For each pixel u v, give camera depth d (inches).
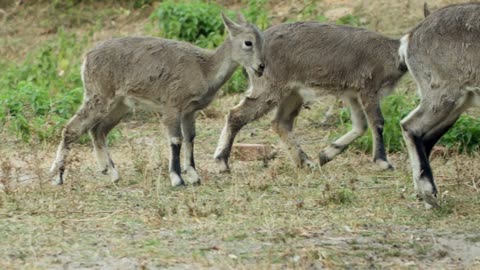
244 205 778.2
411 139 783.1
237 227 717.9
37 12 1683.1
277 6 1488.7
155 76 852.6
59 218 743.7
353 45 925.8
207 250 660.7
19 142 1072.2
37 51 1537.9
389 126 1011.9
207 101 874.1
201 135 1107.9
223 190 837.8
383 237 698.8
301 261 635.5
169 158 879.7
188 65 857.5
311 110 1167.6
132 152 968.9
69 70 1374.3
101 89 864.9
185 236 695.1
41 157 983.6
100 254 650.2
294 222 729.6
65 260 637.3
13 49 1585.9
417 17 1363.2
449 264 644.7
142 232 705.6
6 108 1163.9
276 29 933.8
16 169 874.1
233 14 1397.6
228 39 867.4
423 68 782.5
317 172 917.2
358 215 757.9
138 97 863.7
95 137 885.8
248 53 862.5
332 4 1435.8
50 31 1636.3
